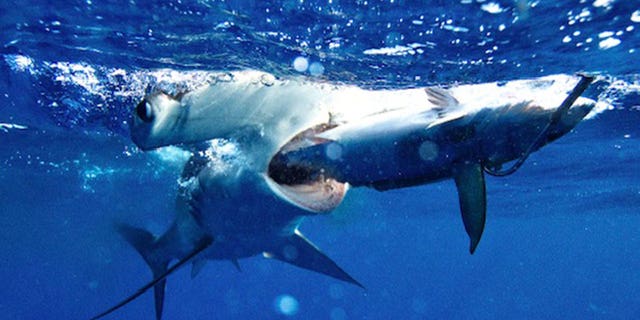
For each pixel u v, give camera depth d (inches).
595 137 564.7
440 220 1656.0
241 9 225.1
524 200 1149.1
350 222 1637.6
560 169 767.1
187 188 223.3
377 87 301.9
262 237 221.6
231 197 182.7
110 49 278.1
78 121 488.1
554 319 3499.0
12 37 270.8
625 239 2444.6
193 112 166.9
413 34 248.5
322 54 266.4
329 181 164.2
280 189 160.4
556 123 132.7
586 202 1211.9
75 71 323.0
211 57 273.0
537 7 224.2
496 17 233.3
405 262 5610.2
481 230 137.5
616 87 365.4
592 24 243.9
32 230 1594.5
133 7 229.3
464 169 144.9
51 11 237.5
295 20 233.8
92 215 1362.0
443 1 217.5
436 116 147.2
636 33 255.6
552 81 317.7
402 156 149.7
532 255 4325.8
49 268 3142.2
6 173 850.8
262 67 279.1
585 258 4645.7
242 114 169.9
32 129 554.3
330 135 158.2
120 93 353.4
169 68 293.0
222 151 183.9
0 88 403.9
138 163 733.3
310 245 267.4
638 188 982.4
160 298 330.3
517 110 139.4
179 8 226.8
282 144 161.5
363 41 253.8
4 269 3031.5
